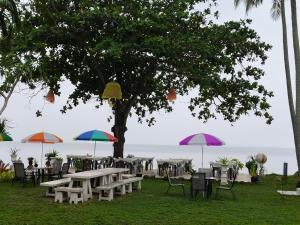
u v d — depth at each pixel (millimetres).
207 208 12195
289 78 21391
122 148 22703
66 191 12477
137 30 18250
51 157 20938
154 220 10195
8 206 11562
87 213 10820
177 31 20000
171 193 15367
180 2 20000
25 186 16031
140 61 21484
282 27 21734
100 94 23406
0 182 17250
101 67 22344
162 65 21609
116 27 19328
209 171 16234
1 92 17562
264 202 13805
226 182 18016
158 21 18656
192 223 9977
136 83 22781
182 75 22031
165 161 21188
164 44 18078
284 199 14578
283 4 21625
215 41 20734
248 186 18547
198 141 15289
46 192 13703
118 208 11758
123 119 22766
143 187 17047
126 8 20719
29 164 18594
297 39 20922
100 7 20562
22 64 17734
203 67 20500
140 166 22109
